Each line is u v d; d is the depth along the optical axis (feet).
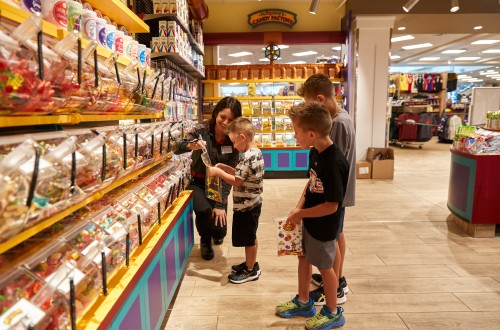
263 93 23.59
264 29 23.76
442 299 7.70
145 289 5.09
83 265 3.66
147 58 6.98
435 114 44.11
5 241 2.62
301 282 7.01
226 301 7.69
